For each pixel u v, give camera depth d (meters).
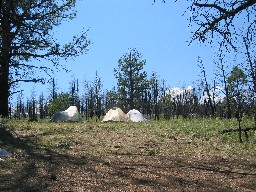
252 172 9.12
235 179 8.32
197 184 7.75
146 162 9.88
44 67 21.77
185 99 79.25
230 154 11.91
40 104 79.50
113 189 7.10
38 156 10.12
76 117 29.86
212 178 8.34
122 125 21.03
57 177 7.86
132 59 64.38
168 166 9.45
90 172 8.44
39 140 13.10
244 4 8.95
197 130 18.45
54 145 12.14
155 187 7.36
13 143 12.12
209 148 13.11
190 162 10.15
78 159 9.88
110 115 33.34
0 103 22.19
